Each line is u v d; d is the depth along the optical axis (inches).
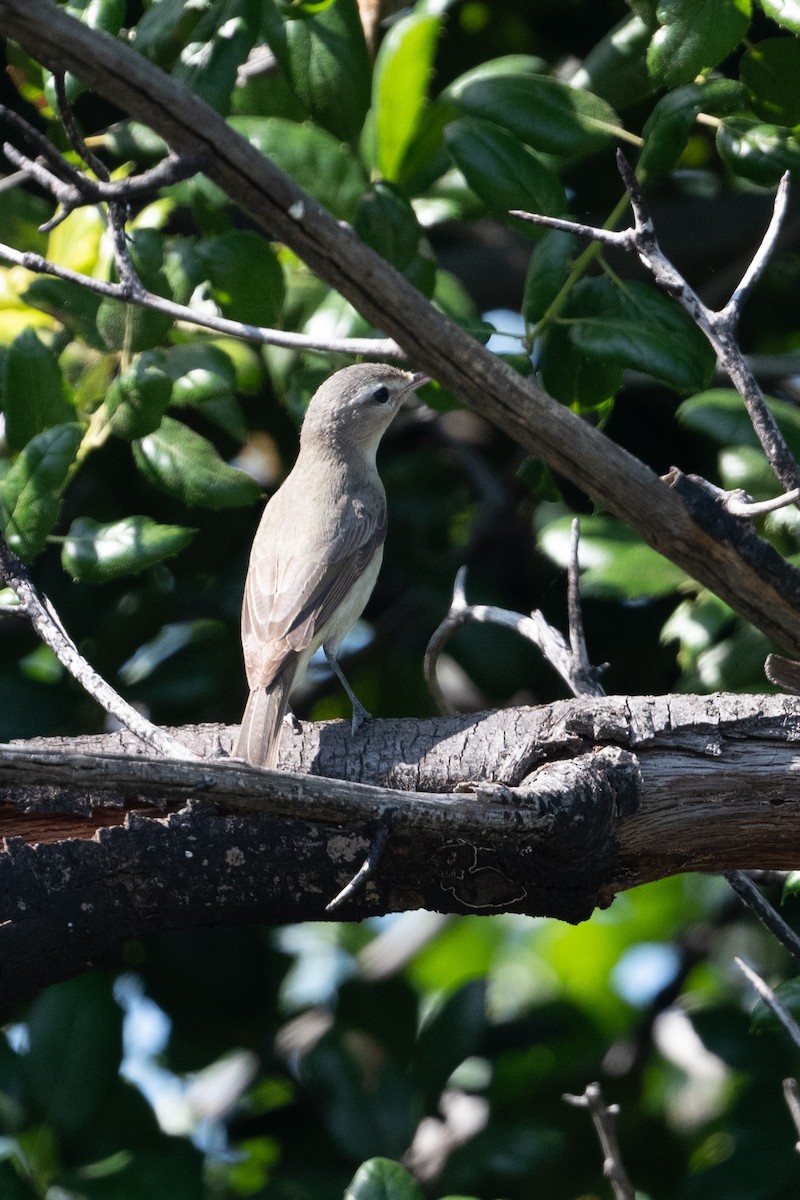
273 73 429.1
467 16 466.3
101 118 479.2
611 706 291.3
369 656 525.0
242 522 492.4
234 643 474.9
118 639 461.7
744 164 354.9
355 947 618.8
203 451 376.8
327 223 266.7
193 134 253.3
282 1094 472.4
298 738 310.7
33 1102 389.4
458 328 283.0
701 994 553.0
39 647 478.9
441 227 536.1
